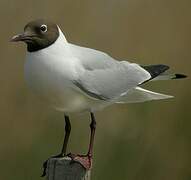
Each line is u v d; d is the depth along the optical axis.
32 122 12.17
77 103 8.45
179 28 13.34
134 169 11.59
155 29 13.30
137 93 9.18
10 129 12.10
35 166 11.55
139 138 11.91
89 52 8.73
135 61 13.09
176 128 12.14
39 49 8.22
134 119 12.19
